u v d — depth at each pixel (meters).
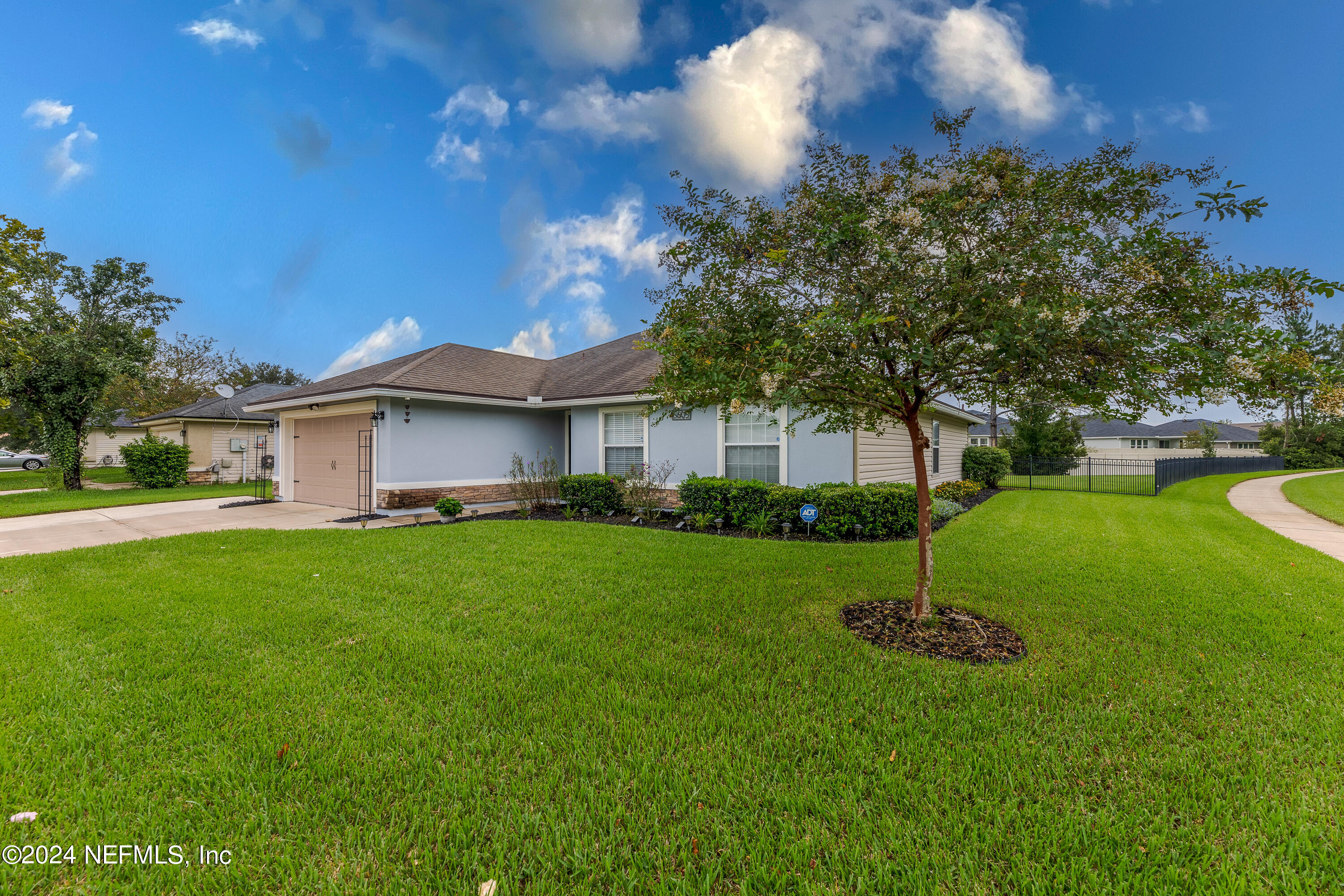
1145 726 2.75
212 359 36.62
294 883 1.81
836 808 2.16
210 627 4.21
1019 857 1.90
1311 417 34.97
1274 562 6.47
